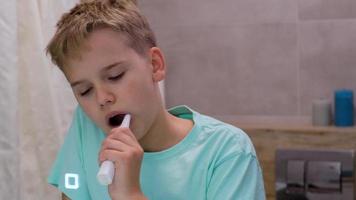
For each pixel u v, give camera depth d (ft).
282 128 5.64
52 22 4.04
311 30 5.80
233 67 6.07
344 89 5.77
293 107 5.96
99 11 2.76
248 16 5.95
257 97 6.05
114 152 2.58
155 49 2.88
